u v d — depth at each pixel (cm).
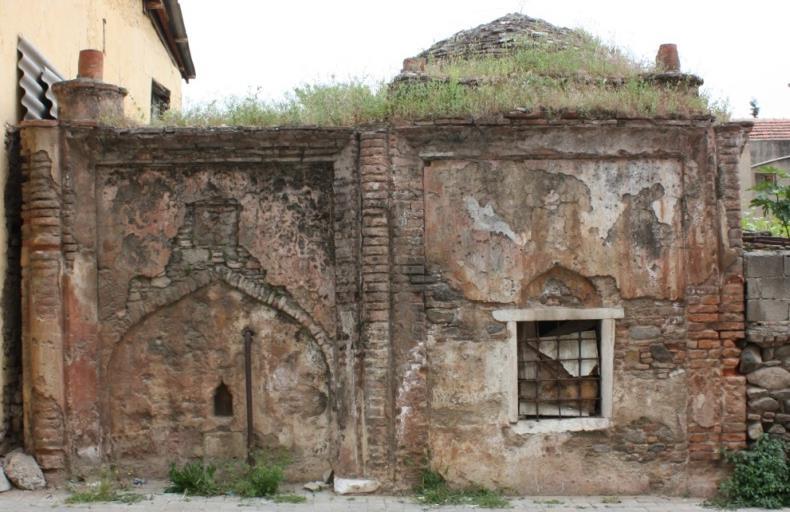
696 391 823
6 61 852
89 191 836
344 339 822
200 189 842
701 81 908
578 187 828
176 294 838
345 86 924
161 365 844
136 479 838
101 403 835
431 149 823
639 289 828
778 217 1095
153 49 1620
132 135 823
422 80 877
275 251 839
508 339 823
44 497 783
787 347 829
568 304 830
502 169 827
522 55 991
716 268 829
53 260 823
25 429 830
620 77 922
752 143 2434
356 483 805
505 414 820
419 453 812
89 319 833
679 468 822
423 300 819
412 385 813
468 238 823
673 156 833
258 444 840
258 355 842
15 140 866
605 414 826
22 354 838
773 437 820
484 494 806
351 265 822
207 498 785
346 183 827
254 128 820
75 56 1117
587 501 795
